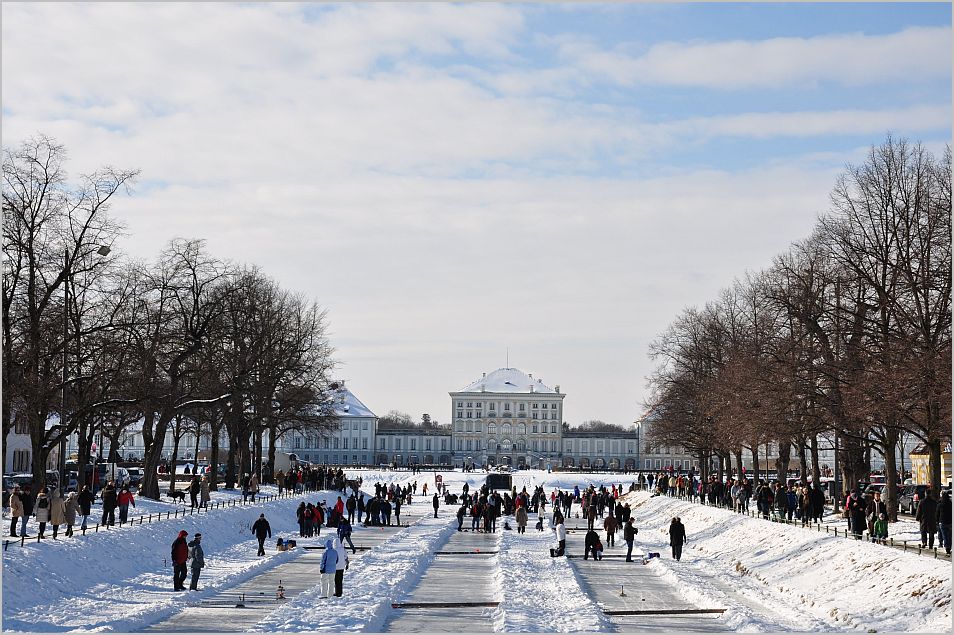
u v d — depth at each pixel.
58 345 55.69
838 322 56.84
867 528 55.47
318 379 103.12
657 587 50.34
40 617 36.72
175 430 86.81
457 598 45.75
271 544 67.19
